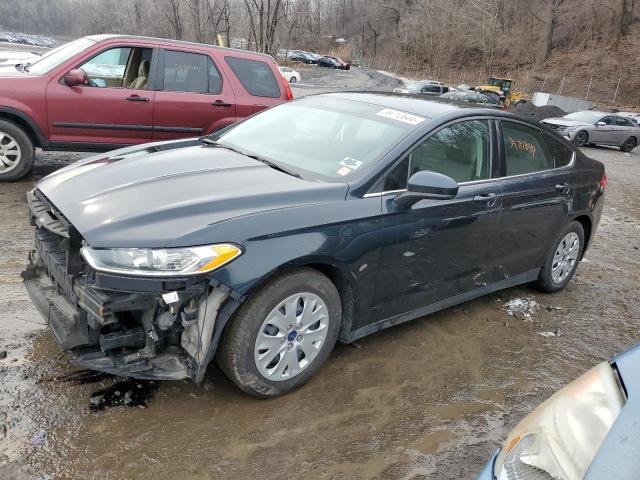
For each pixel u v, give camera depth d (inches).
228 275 109.1
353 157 143.6
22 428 108.0
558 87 2352.4
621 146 869.2
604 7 2544.3
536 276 197.8
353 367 142.6
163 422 114.0
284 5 1557.6
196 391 124.7
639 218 364.2
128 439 108.3
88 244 106.1
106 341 111.6
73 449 104.6
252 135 168.9
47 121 263.3
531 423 77.9
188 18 1556.3
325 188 129.6
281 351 122.5
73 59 269.4
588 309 201.0
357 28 3892.7
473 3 3061.0
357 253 129.8
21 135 262.2
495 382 145.5
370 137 149.1
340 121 160.1
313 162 146.3
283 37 2047.2
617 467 61.4
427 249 147.2
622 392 72.2
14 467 99.0
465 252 159.8
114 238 105.8
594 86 2282.2
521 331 176.4
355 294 134.5
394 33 3567.9
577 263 213.5
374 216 132.0
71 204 118.1
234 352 115.4
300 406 124.6
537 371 154.0
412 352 154.2
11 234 203.9
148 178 128.6
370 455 112.7
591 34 2588.6
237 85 301.3
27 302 154.6
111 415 114.3
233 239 110.7
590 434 68.4
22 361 128.3
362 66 3329.2
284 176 135.8
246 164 143.1
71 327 113.2
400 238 138.6
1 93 252.4
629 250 285.7
